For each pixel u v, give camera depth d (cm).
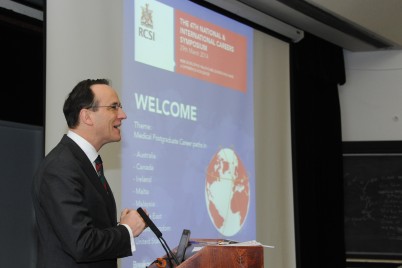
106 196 205
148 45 351
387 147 545
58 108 293
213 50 407
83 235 184
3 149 265
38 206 198
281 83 479
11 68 270
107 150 319
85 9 312
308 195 507
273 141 465
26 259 271
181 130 372
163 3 365
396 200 539
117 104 218
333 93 547
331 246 523
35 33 282
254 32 453
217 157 402
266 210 453
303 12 457
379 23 497
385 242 536
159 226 348
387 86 567
